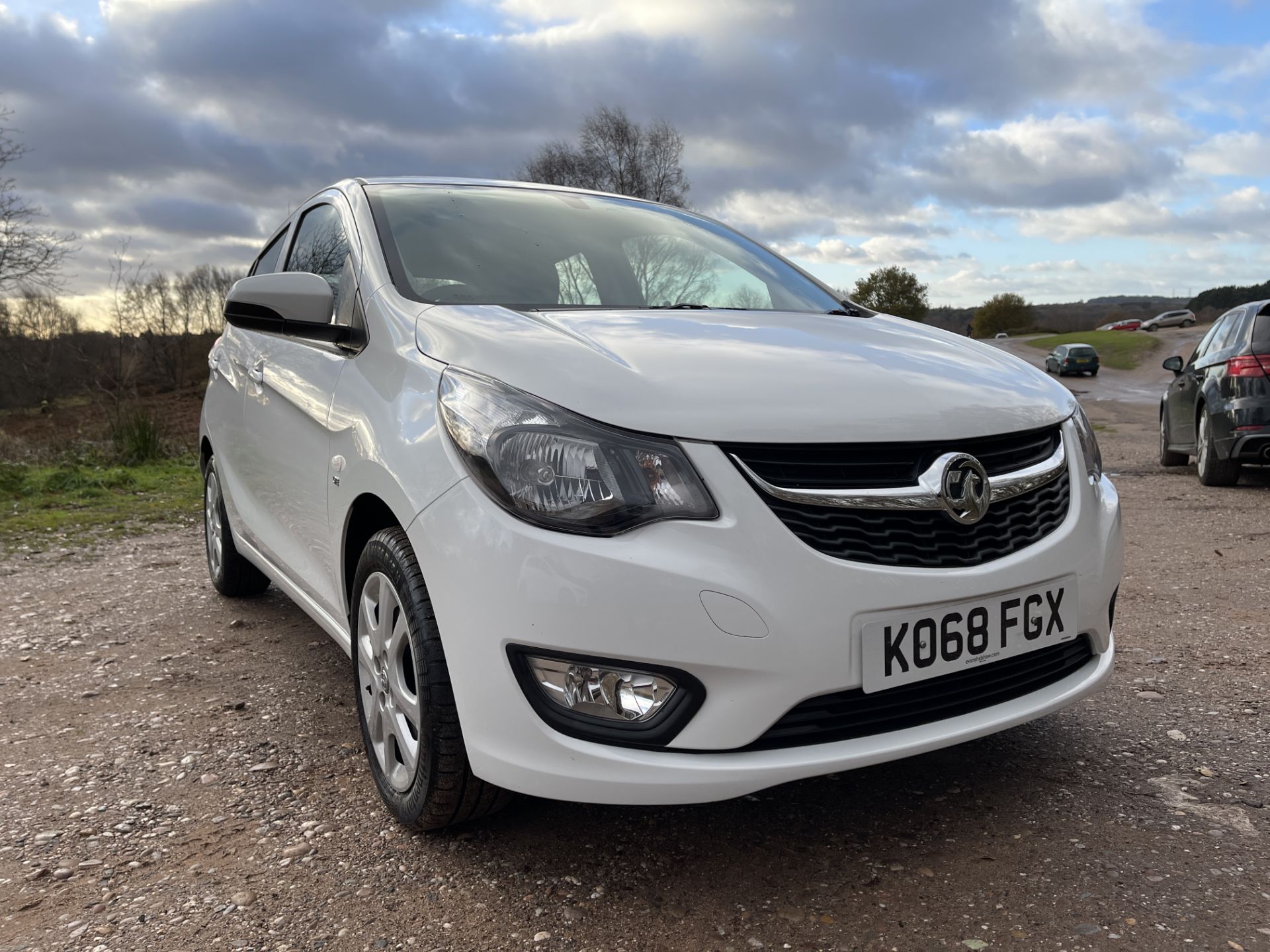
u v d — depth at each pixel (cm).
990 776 239
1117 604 401
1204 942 168
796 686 175
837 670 177
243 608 423
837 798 229
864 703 184
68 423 1184
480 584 179
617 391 183
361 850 209
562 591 172
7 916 187
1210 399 734
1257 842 203
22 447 1085
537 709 179
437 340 215
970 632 191
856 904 184
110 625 401
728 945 172
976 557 192
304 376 272
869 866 198
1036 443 211
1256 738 259
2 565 539
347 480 226
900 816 220
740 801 228
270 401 303
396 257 257
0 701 310
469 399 192
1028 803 224
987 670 198
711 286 294
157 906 189
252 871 201
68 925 183
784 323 245
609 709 176
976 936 173
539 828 217
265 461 309
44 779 250
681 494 174
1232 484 744
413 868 201
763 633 172
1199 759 246
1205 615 380
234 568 413
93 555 568
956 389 207
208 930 180
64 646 371
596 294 268
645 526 173
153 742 274
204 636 380
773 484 177
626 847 208
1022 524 203
